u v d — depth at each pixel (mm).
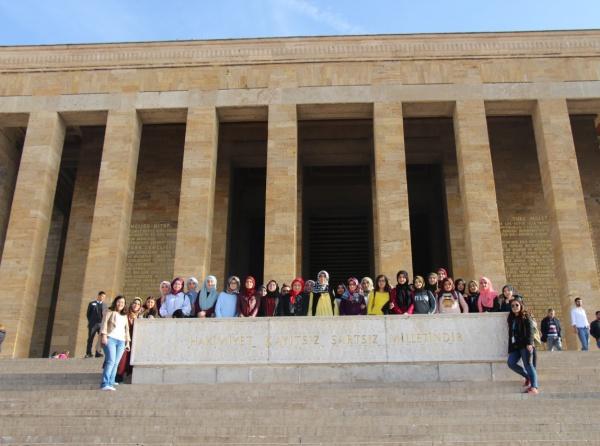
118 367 12664
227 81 25344
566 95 24641
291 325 12531
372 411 9836
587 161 27406
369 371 12172
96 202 23797
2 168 27000
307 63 25453
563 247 22625
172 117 25766
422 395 10828
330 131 28531
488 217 22984
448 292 13688
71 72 25891
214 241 26719
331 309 13969
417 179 31125
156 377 12383
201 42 25812
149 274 26562
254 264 31297
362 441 8781
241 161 29094
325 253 32969
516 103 24938
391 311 13539
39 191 24125
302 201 28891
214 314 14086
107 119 25156
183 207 23625
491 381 11875
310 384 11773
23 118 25891
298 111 25375
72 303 26078
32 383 13523
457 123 24562
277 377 12250
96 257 23062
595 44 25250
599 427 9047
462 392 11031
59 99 25516
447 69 25141
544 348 24016
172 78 25547
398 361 12164
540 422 9234
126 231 24031
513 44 25344
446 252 28188
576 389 11602
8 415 10383
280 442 8836
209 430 9219
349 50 25516
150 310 15445
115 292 22750
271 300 14258
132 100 25297
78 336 22078
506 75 24984
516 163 27812
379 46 25500
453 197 27125
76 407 10609
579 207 23156
